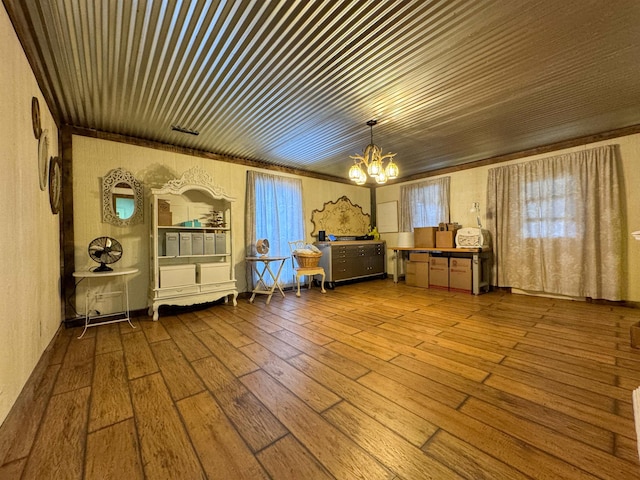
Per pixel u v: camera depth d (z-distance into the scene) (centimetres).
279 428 148
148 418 157
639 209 363
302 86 257
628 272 372
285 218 537
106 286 349
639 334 240
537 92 273
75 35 186
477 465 122
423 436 141
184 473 120
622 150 372
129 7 165
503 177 481
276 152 455
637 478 113
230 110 303
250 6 167
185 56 211
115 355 241
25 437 141
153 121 327
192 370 213
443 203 565
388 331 297
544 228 435
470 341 265
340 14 173
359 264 605
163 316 361
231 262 416
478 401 170
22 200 176
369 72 236
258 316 358
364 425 150
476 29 187
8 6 154
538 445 133
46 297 241
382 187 699
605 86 263
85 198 338
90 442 138
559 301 414
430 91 268
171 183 362
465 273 489
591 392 177
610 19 179
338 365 220
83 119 318
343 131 368
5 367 145
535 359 225
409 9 170
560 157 417
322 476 117
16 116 167
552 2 165
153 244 353
